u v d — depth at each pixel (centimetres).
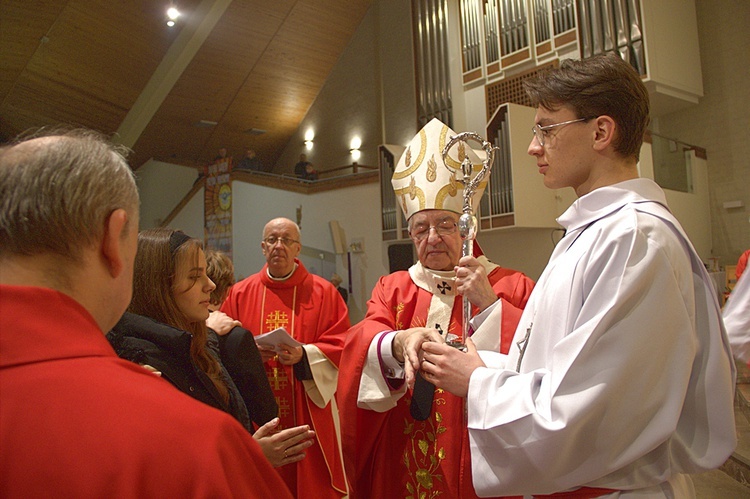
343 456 189
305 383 269
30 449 55
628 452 96
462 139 175
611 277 99
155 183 1310
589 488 102
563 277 109
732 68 697
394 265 832
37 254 63
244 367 180
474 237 181
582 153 115
